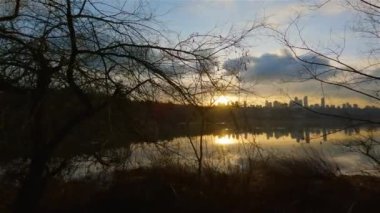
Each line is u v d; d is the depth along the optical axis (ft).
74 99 26.50
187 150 34.71
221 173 37.81
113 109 26.96
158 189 34.71
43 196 30.14
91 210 32.53
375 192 35.76
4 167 27.35
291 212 34.09
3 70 24.36
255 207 34.71
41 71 24.29
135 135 28.12
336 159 45.44
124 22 25.40
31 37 24.17
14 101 25.03
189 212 33.58
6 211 28.04
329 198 35.50
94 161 29.17
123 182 34.45
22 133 25.52
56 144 26.17
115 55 25.18
